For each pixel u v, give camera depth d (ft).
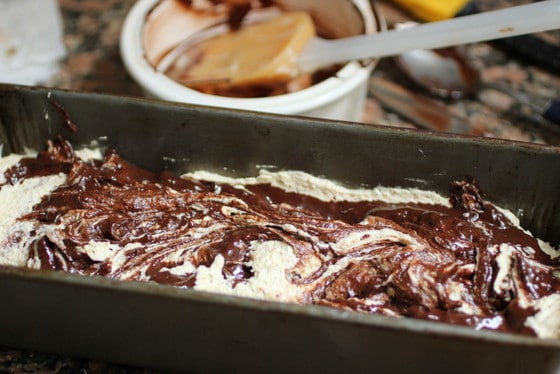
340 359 1.00
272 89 1.37
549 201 1.11
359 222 1.16
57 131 1.20
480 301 1.04
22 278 0.97
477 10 1.56
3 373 1.10
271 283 1.05
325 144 1.15
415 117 1.44
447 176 1.14
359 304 1.04
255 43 1.43
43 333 1.07
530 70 1.54
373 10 1.39
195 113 1.16
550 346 0.90
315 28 1.50
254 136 1.16
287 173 1.19
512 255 1.07
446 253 1.09
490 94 1.49
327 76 1.39
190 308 0.97
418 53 1.52
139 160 1.22
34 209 1.14
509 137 1.42
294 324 0.95
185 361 1.07
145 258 1.09
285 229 1.12
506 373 0.96
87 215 1.13
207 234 1.13
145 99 1.17
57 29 1.59
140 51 1.31
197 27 1.48
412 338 0.93
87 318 1.02
